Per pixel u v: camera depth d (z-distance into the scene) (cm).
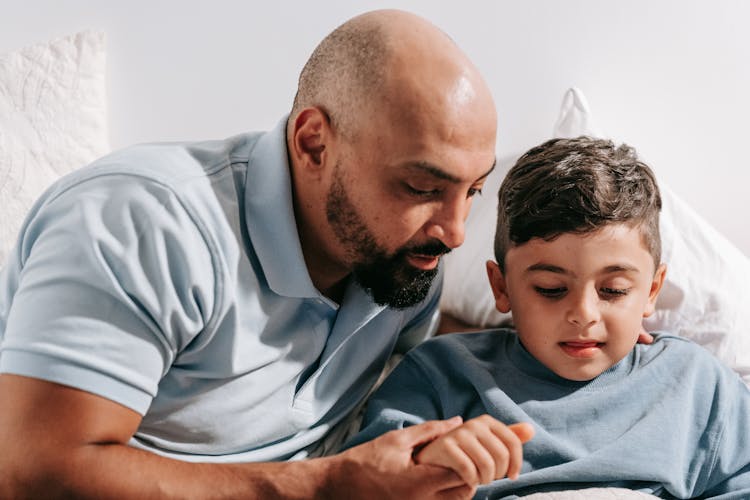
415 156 80
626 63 146
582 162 102
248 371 92
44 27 147
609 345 103
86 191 83
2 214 131
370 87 81
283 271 90
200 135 151
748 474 103
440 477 81
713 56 144
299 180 90
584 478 98
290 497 81
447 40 85
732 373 112
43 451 76
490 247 133
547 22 145
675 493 99
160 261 81
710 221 151
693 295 123
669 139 149
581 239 98
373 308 97
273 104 149
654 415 103
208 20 146
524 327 105
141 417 83
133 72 148
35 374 77
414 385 112
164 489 78
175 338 84
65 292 79
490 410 104
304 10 146
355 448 85
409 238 86
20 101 139
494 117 84
